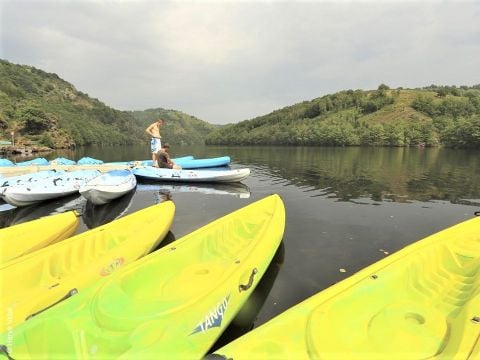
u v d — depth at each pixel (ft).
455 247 14.19
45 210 26.86
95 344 8.76
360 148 153.17
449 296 11.35
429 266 12.80
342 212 24.80
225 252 15.49
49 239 17.13
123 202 29.45
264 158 84.69
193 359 8.25
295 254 16.46
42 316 8.89
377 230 20.30
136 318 9.46
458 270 13.09
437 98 273.54
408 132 169.89
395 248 17.29
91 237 15.88
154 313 9.39
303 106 343.46
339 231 20.04
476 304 9.04
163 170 39.73
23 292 12.01
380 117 251.39
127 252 14.78
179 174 39.65
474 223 16.40
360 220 22.53
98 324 9.13
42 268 13.28
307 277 14.06
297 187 36.78
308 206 26.86
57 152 141.69
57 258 14.01
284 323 8.30
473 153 104.53
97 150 164.55
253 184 39.04
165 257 13.12
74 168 49.90
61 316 9.06
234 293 10.77
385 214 24.22
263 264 13.17
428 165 62.54
